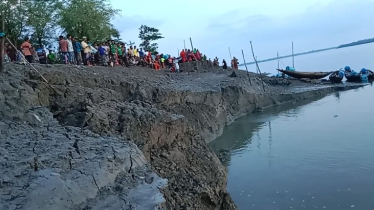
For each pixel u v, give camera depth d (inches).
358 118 991.0
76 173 293.7
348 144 746.8
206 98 1020.5
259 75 1727.4
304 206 491.2
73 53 811.4
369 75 1807.3
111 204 266.1
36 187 264.7
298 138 852.0
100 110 478.3
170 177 425.4
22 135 381.7
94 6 1231.5
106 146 357.1
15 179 277.3
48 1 1154.0
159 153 467.5
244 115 1232.8
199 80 1286.9
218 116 1042.1
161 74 1187.9
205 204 423.8
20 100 454.3
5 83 475.2
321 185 553.9
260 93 1382.9
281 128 984.9
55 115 471.2
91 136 396.2
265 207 502.0
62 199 260.1
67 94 520.7
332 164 638.5
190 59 1558.8
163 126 490.0
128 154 345.1
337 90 1603.1
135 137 454.0
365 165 611.8
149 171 334.0
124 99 651.5
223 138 938.1
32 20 1067.3
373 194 502.9
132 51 1189.1
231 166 698.2
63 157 315.9
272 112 1250.6
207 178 472.1
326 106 1244.5
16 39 1064.2
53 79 544.1
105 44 1005.8
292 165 660.1
